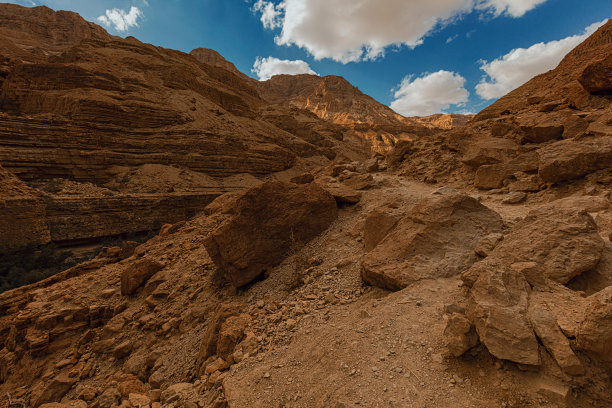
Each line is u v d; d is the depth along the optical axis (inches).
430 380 153.4
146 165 2143.2
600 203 279.1
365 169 1016.2
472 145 710.5
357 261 358.3
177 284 494.9
